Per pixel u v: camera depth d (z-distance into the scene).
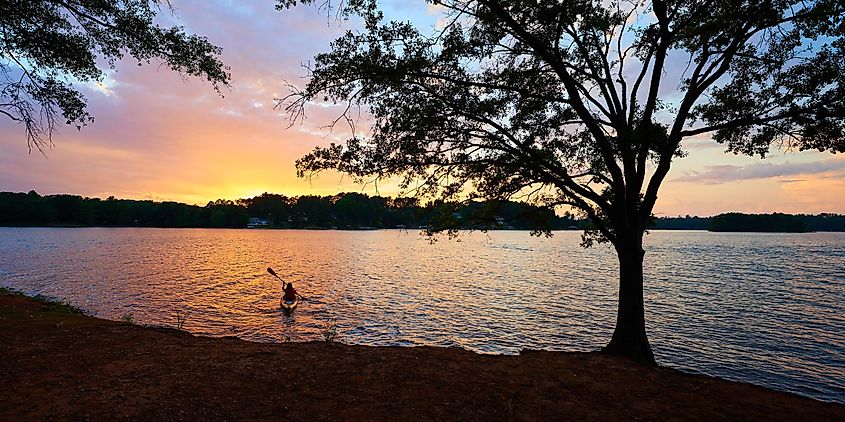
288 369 7.33
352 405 5.80
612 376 7.54
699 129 9.23
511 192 10.23
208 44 10.96
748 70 9.59
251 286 28.97
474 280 33.81
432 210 10.59
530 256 61.56
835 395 12.30
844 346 16.81
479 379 7.10
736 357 15.55
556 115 10.03
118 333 9.75
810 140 9.11
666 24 9.01
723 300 26.00
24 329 9.73
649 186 9.57
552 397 6.37
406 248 79.69
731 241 117.19
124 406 5.46
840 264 48.41
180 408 5.47
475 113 9.45
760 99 9.34
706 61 9.45
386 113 9.49
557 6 8.38
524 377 7.29
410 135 9.38
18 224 132.88
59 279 29.70
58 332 9.59
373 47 8.95
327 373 7.18
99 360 7.54
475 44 9.08
